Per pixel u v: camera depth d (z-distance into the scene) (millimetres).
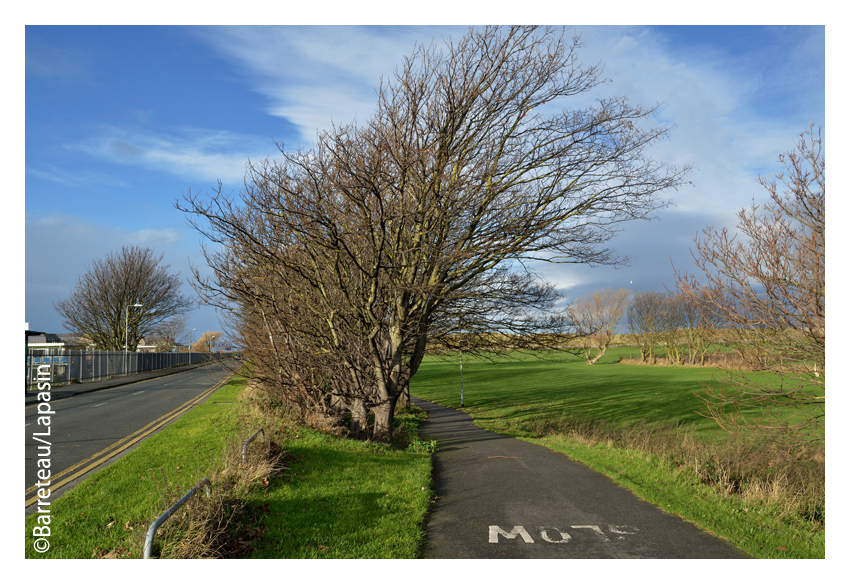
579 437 16359
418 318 13312
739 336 9359
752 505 7582
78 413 16594
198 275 13359
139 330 52531
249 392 17891
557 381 47219
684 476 9352
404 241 12367
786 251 8180
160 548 5125
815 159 8078
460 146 12789
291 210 10617
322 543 5750
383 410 13891
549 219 12984
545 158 13117
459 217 12375
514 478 9742
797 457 9156
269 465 7859
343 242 10547
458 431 19453
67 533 5660
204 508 5625
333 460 9500
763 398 9461
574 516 7121
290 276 13594
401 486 8336
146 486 7234
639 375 50688
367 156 10688
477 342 14648
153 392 24562
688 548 5887
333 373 13734
